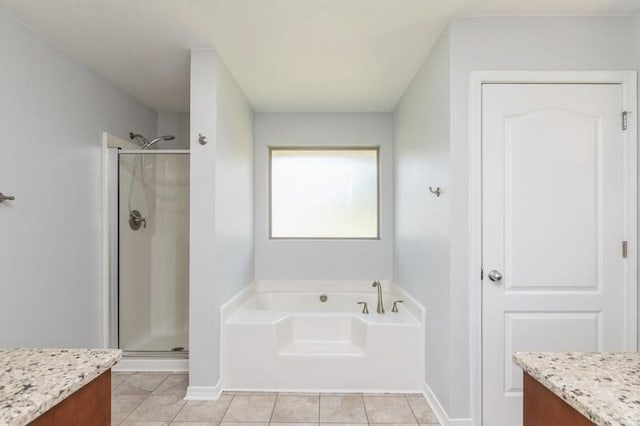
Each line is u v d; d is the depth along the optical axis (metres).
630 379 0.98
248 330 2.66
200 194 2.51
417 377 2.64
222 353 2.65
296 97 3.46
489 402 2.09
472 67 2.12
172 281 3.09
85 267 2.74
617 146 2.10
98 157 2.92
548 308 2.09
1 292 2.03
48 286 2.37
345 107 3.78
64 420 0.98
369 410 2.36
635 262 2.08
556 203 2.11
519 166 2.11
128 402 2.44
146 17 2.11
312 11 2.04
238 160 3.17
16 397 0.89
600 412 0.81
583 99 2.11
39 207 2.30
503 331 2.10
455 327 2.10
